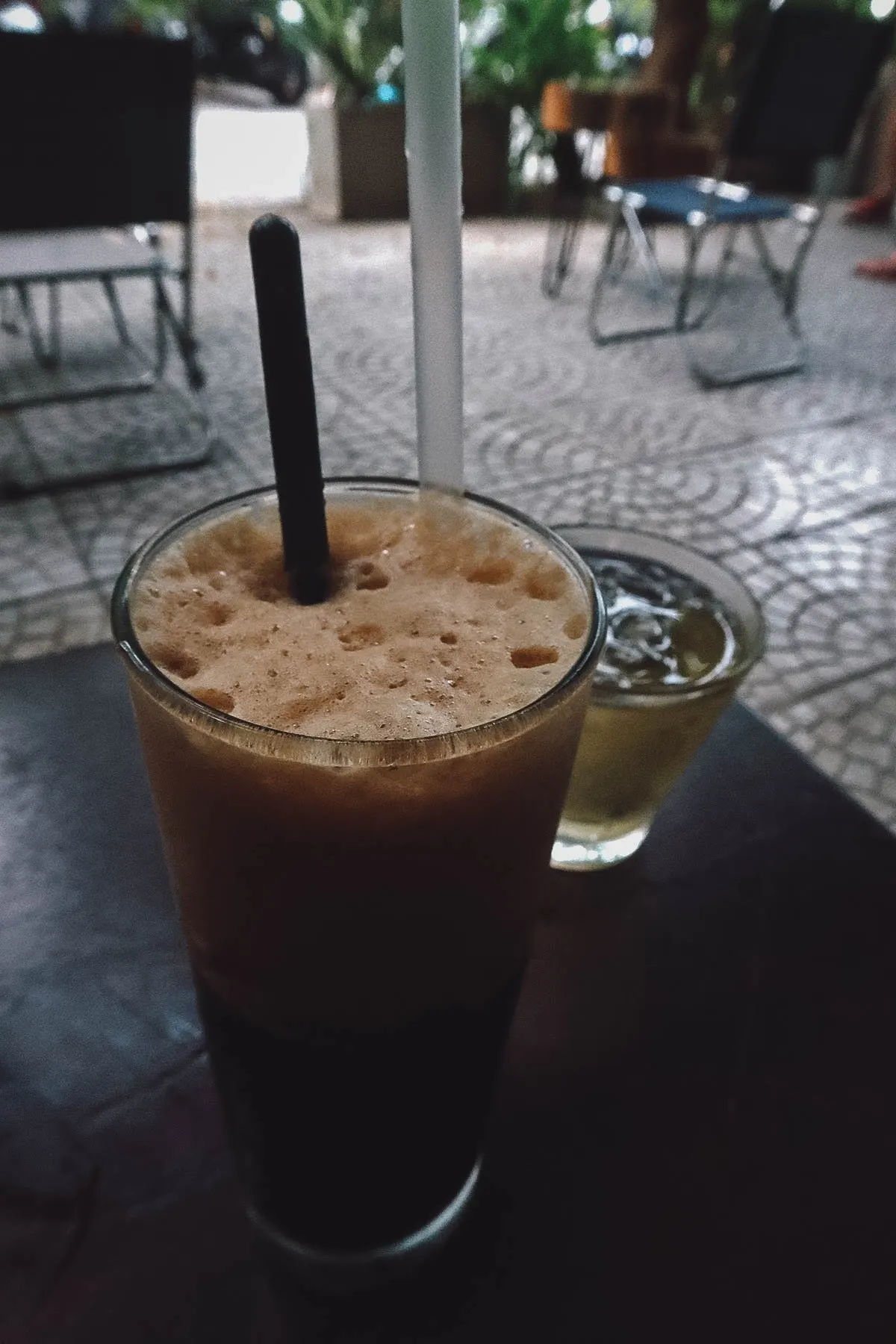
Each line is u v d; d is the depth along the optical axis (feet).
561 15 6.36
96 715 1.07
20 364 4.09
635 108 4.58
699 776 1.07
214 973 0.58
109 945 0.86
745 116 3.90
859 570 2.86
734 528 3.05
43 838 0.94
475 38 6.72
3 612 2.51
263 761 0.44
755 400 3.99
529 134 7.01
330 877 0.48
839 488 3.31
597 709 0.80
